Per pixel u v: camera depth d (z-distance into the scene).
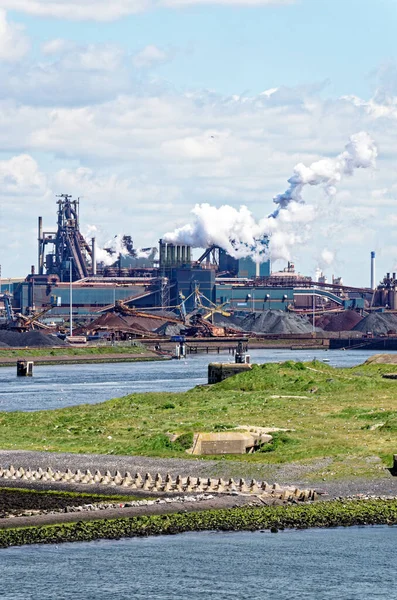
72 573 108.88
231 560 112.75
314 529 123.88
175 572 109.44
